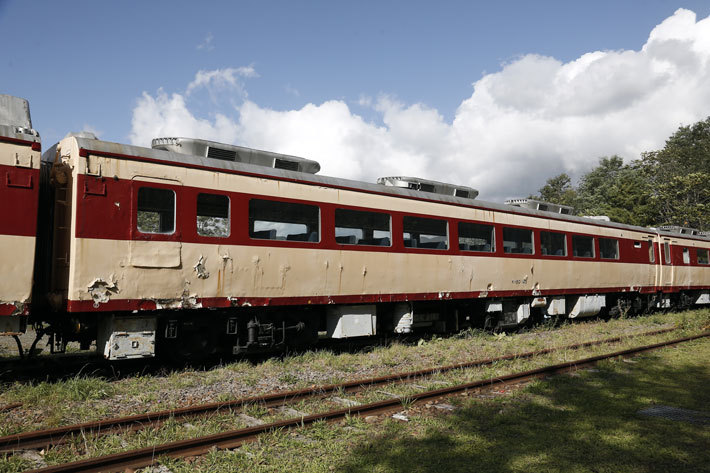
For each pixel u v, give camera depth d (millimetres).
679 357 9875
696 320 16344
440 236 12172
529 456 4730
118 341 7609
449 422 5742
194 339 8836
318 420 5605
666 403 6562
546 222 15062
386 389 7355
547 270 14820
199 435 5172
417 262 11516
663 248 20203
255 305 8945
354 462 4559
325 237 9961
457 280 12336
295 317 9969
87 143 7480
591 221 16875
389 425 5598
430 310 12805
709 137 57812
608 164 61688
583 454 4781
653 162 53625
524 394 7121
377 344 11734
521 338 12891
